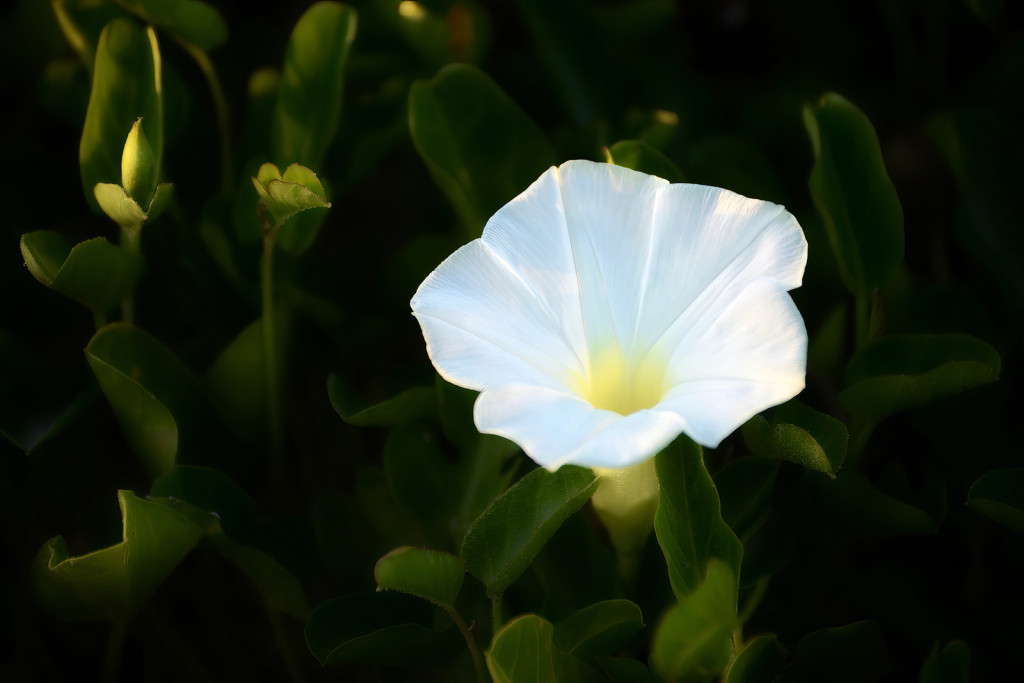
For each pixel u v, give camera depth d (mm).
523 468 445
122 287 438
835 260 455
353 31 451
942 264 477
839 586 439
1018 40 479
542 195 413
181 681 450
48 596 419
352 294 465
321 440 469
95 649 451
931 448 458
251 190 458
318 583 453
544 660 402
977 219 452
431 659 423
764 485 425
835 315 446
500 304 406
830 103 440
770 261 406
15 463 453
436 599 405
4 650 445
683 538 406
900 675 439
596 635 415
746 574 427
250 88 474
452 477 437
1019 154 455
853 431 434
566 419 390
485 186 449
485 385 395
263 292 437
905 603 435
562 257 412
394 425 440
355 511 440
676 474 406
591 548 429
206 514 417
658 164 438
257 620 460
